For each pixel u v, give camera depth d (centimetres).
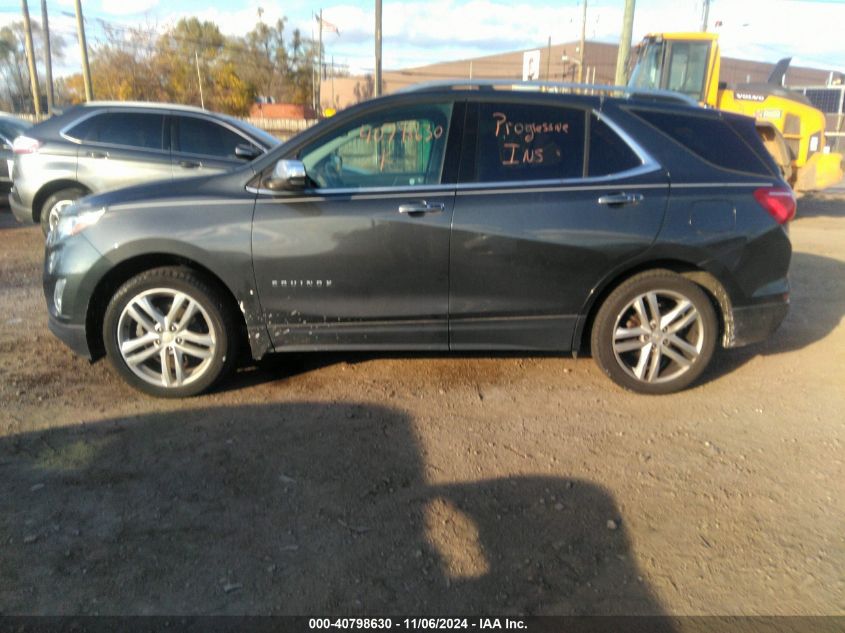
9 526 305
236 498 330
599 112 434
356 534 305
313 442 384
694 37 1280
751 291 440
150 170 862
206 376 429
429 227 415
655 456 375
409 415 419
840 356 535
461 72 6269
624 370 443
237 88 4700
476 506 327
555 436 396
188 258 414
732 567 288
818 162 1334
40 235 988
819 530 313
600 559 292
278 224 414
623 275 436
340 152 428
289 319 427
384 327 431
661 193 423
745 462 371
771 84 1425
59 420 403
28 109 5322
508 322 435
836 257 920
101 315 442
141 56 4706
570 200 419
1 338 535
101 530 304
